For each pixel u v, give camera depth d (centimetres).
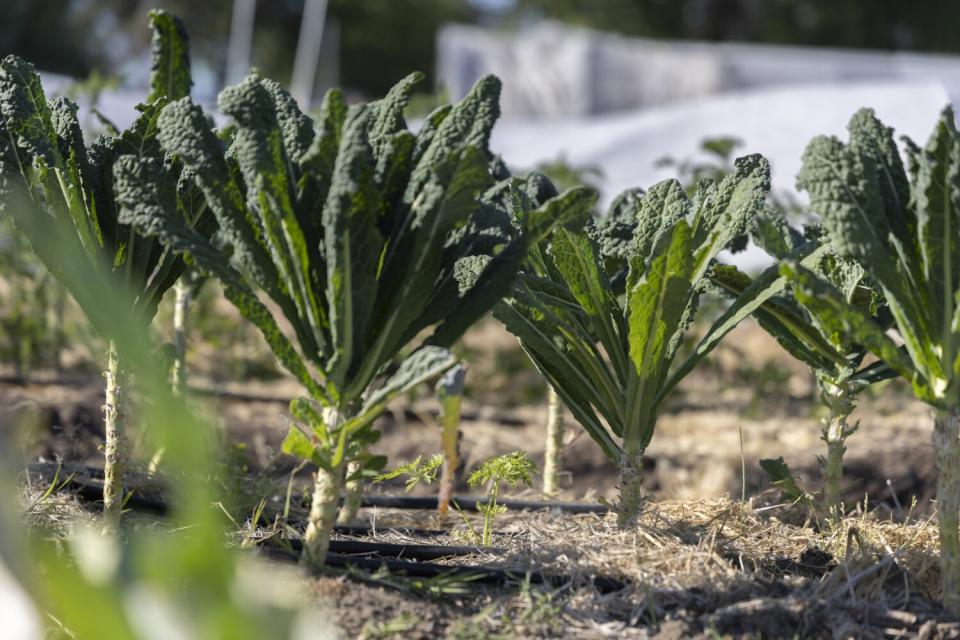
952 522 185
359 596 183
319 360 189
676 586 196
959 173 178
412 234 187
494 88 193
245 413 444
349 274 177
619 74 1425
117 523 215
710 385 607
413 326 195
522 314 230
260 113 186
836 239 185
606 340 230
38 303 477
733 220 225
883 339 178
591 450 414
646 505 260
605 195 779
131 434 315
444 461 186
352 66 3077
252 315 181
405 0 3030
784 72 1344
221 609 88
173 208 191
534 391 546
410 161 195
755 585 198
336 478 188
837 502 250
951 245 184
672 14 2881
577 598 192
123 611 88
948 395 182
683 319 235
